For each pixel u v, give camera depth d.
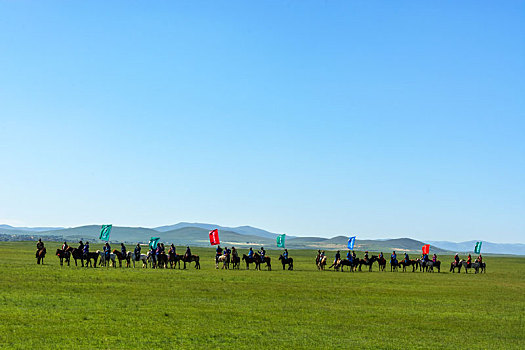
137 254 69.19
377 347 25.36
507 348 26.11
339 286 50.56
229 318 30.92
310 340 26.17
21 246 162.38
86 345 23.39
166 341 24.75
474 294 47.97
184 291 41.91
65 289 40.16
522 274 83.19
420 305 39.53
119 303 34.56
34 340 23.78
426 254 87.56
